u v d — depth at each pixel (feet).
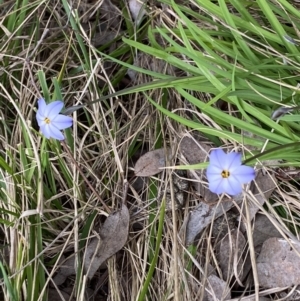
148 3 2.22
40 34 2.23
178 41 2.10
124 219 1.84
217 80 1.67
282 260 1.71
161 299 1.76
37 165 1.85
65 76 2.14
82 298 1.71
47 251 1.85
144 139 2.01
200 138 1.93
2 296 1.81
